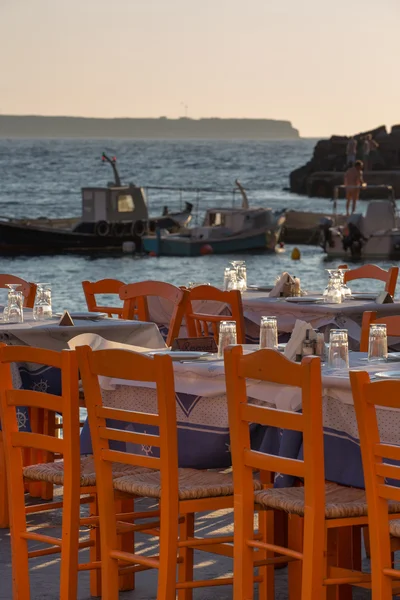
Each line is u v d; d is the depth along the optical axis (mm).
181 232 49688
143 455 6223
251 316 11125
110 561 5820
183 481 5859
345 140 120188
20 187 109750
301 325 6410
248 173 163875
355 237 42688
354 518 5266
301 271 38562
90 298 11172
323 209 82938
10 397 6121
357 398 4941
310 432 5105
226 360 5465
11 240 45906
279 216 47500
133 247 46969
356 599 6398
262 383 5855
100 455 5820
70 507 5906
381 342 6438
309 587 5160
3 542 7605
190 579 6289
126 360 5594
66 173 147750
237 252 46094
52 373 8086
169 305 11336
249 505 5516
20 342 8195
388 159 125062
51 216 75062
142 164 186500
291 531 5859
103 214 48094
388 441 5449
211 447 6133
